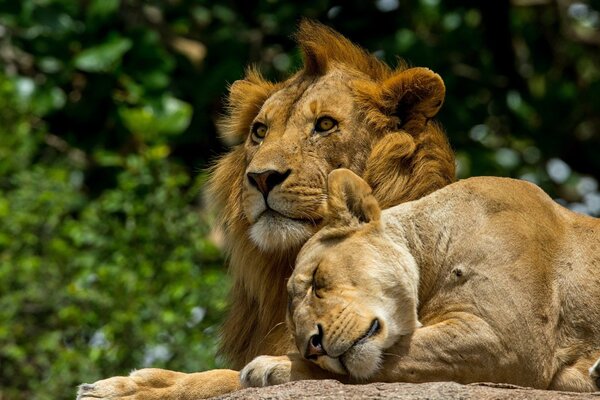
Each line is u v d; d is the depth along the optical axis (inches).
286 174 356.8
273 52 688.4
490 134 729.0
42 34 666.2
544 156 728.3
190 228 576.1
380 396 276.5
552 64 756.0
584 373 319.3
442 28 709.9
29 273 559.2
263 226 357.7
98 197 652.7
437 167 369.1
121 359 525.3
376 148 366.9
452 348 305.6
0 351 540.7
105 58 651.5
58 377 521.7
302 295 306.7
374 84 377.1
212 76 671.8
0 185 613.9
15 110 638.5
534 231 322.3
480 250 316.5
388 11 693.9
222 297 546.9
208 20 703.7
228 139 406.6
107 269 553.6
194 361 523.8
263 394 284.5
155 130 645.9
